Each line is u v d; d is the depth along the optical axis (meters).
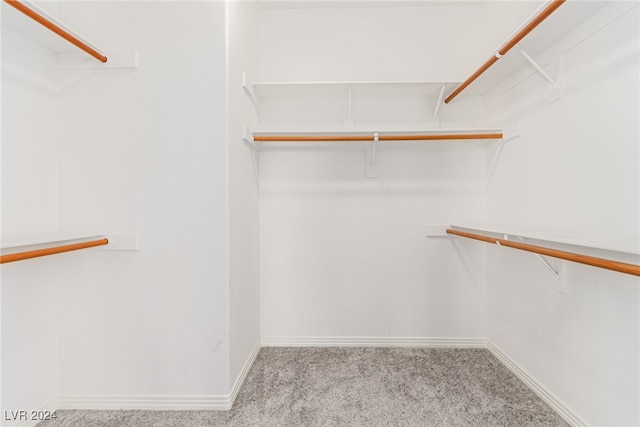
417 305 2.08
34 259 1.32
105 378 1.43
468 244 2.07
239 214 1.60
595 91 1.18
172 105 1.42
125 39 1.42
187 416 1.37
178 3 1.41
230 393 1.43
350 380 1.65
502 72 1.70
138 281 1.43
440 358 1.91
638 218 1.03
